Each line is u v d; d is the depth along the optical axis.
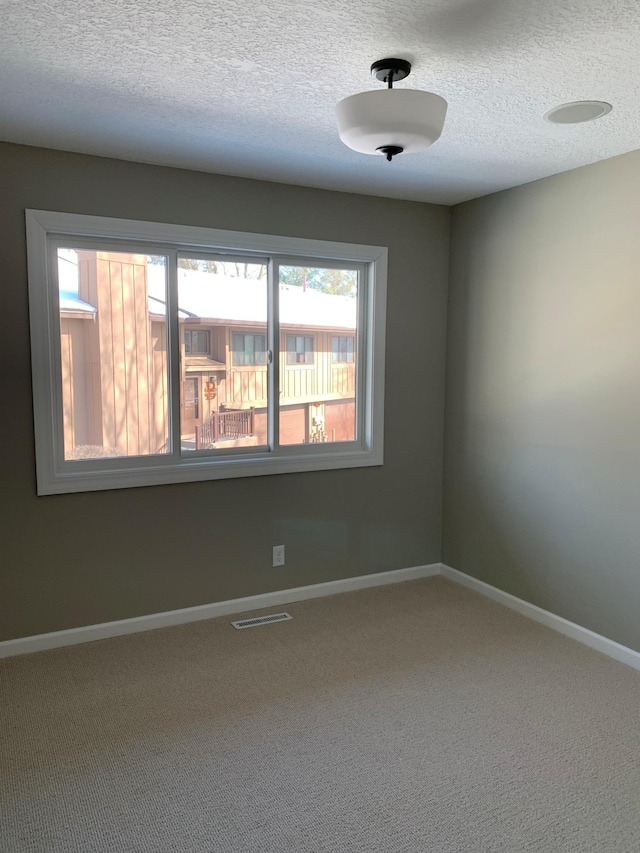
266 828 1.82
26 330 2.75
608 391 2.87
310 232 3.36
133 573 3.09
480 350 3.62
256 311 3.37
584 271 2.96
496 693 2.57
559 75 1.97
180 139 2.59
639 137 2.52
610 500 2.89
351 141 1.85
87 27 1.69
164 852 1.73
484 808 1.91
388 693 2.56
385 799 1.95
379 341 3.64
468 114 2.29
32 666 2.76
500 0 1.54
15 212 2.67
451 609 3.46
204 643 3.00
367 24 1.67
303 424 3.55
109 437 3.03
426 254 3.75
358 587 3.75
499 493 3.54
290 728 2.31
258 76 2.00
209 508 3.25
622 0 1.54
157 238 2.97
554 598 3.21
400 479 3.83
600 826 1.84
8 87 2.08
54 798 1.93
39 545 2.87
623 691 2.59
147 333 3.08
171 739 2.24
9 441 2.76
